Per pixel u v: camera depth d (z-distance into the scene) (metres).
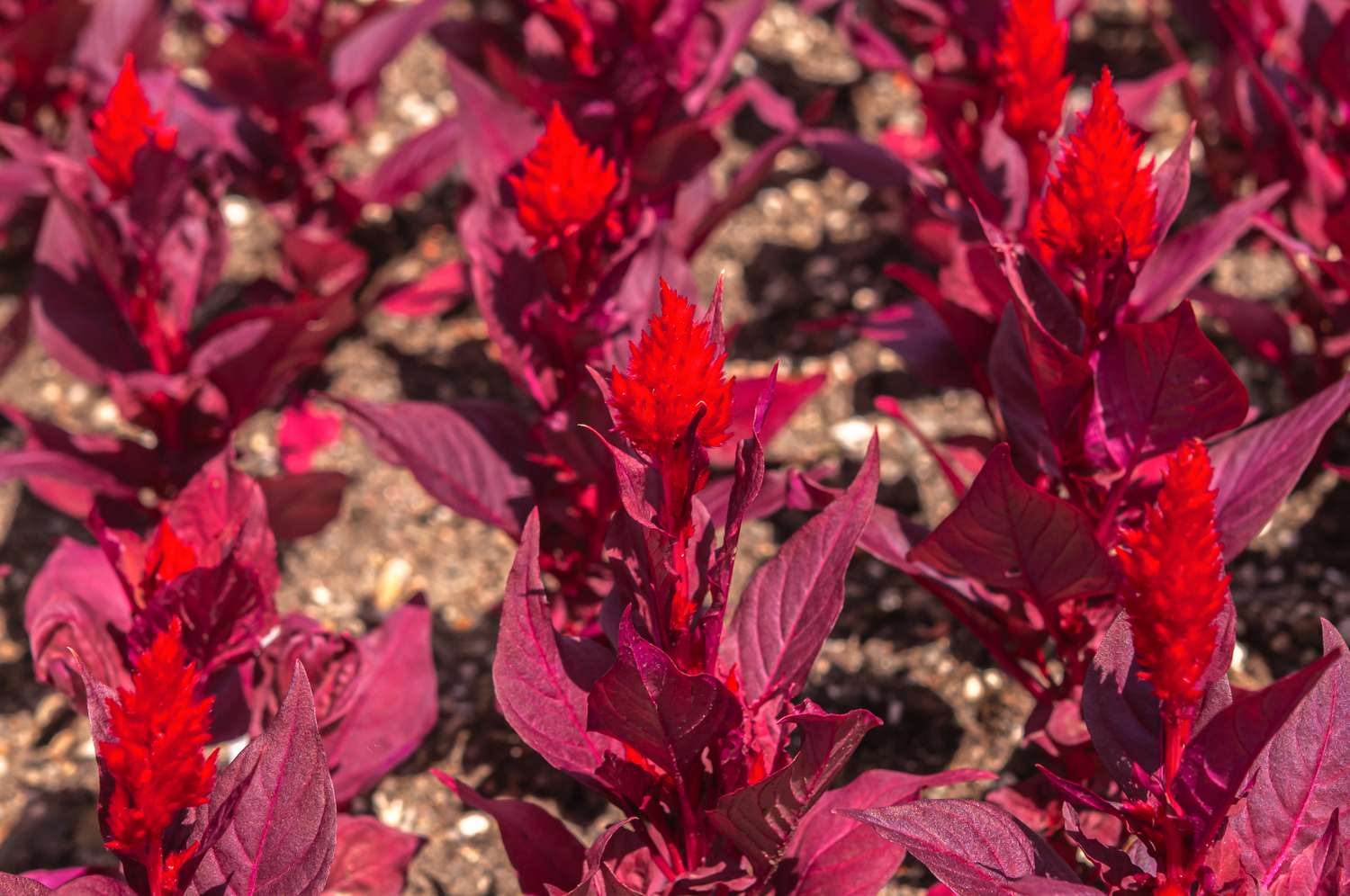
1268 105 3.52
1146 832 1.87
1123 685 2.02
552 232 2.41
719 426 1.74
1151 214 2.09
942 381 3.10
